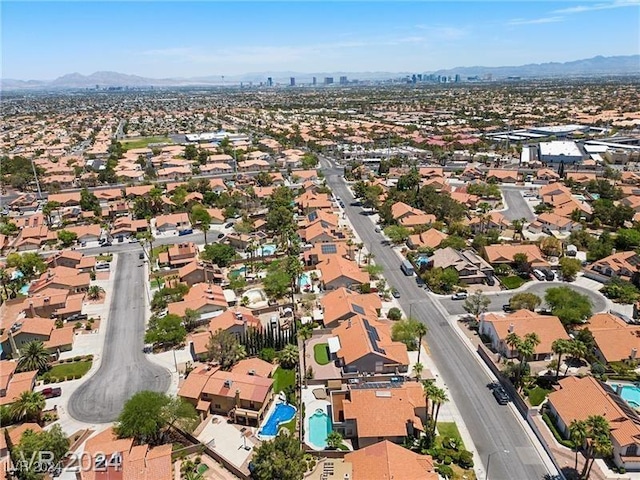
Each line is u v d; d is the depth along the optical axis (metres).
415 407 79.44
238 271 140.88
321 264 137.00
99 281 137.38
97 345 105.44
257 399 81.00
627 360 91.44
